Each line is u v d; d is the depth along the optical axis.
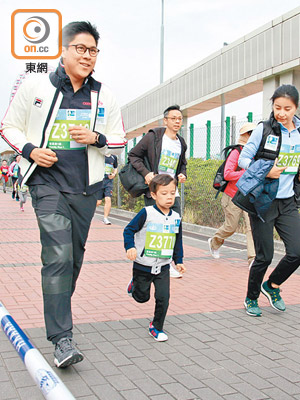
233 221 7.11
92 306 4.78
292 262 4.41
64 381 3.09
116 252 7.91
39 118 3.30
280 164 4.29
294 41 11.64
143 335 4.01
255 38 13.34
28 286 5.43
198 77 17.31
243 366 3.45
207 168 11.31
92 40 3.24
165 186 3.78
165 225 3.83
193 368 3.38
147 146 5.80
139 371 3.30
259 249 4.47
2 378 3.11
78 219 3.43
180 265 4.00
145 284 3.91
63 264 3.20
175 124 5.71
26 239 9.10
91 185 3.41
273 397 2.99
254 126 6.57
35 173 3.37
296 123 4.42
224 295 5.37
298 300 5.23
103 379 3.15
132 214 14.43
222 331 4.18
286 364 3.50
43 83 3.30
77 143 3.37
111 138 3.47
